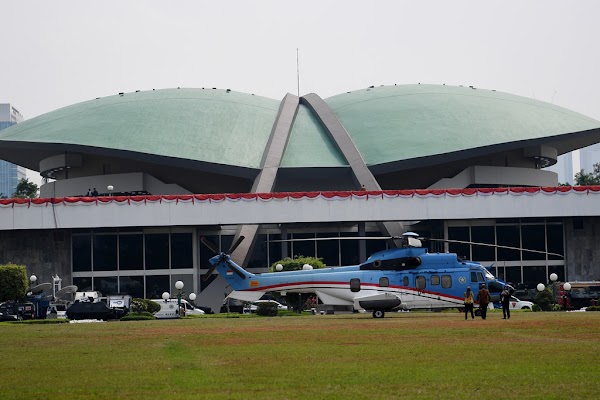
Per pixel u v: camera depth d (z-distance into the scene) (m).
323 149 99.75
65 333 41.88
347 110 105.88
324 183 101.44
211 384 22.39
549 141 98.88
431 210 85.75
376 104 106.31
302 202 85.88
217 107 104.44
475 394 20.36
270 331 40.31
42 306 69.56
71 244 87.25
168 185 98.81
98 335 39.88
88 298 69.12
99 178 100.62
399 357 27.78
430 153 94.62
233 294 56.50
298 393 20.83
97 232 87.75
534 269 88.94
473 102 104.81
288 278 55.53
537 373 23.53
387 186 101.19
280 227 91.12
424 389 21.20
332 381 22.70
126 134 96.81
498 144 95.88
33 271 86.38
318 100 106.75
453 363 25.98
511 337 34.44
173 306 72.38
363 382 22.48
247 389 21.52
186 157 94.00
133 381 23.08
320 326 43.62
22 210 84.75
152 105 103.81
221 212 85.31
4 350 32.22
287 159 97.81
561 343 31.48
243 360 27.58
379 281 53.09
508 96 109.81
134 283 87.81
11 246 86.50
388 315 56.78
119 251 88.06
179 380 23.12
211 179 100.88
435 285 52.56
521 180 101.25
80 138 96.12
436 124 99.81
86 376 24.27
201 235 90.00
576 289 72.62
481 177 99.38
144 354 29.91
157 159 94.25
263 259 91.44
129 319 63.41
